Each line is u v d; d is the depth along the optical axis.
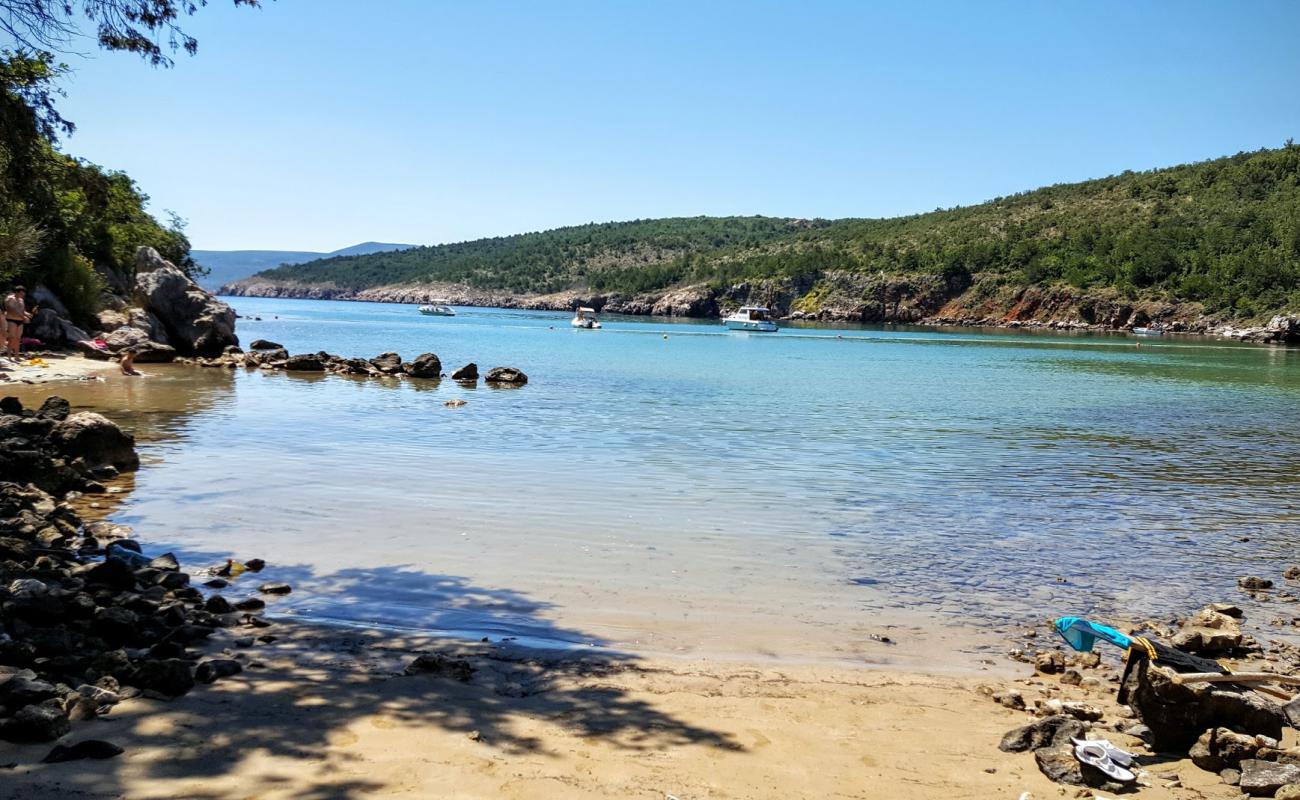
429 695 6.30
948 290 159.75
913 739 6.02
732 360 55.81
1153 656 6.45
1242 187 160.12
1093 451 20.38
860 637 8.23
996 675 7.44
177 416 22.02
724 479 15.74
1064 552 11.50
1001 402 31.97
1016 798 5.18
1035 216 179.88
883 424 24.80
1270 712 5.79
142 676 6.02
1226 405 32.16
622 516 12.64
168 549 10.34
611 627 8.21
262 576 9.39
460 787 4.89
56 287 39.97
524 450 18.30
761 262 196.00
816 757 5.64
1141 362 60.12
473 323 117.69
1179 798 5.24
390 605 8.58
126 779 4.73
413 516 12.20
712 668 7.28
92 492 13.23
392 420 22.45
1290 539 12.41
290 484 14.09
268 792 4.69
